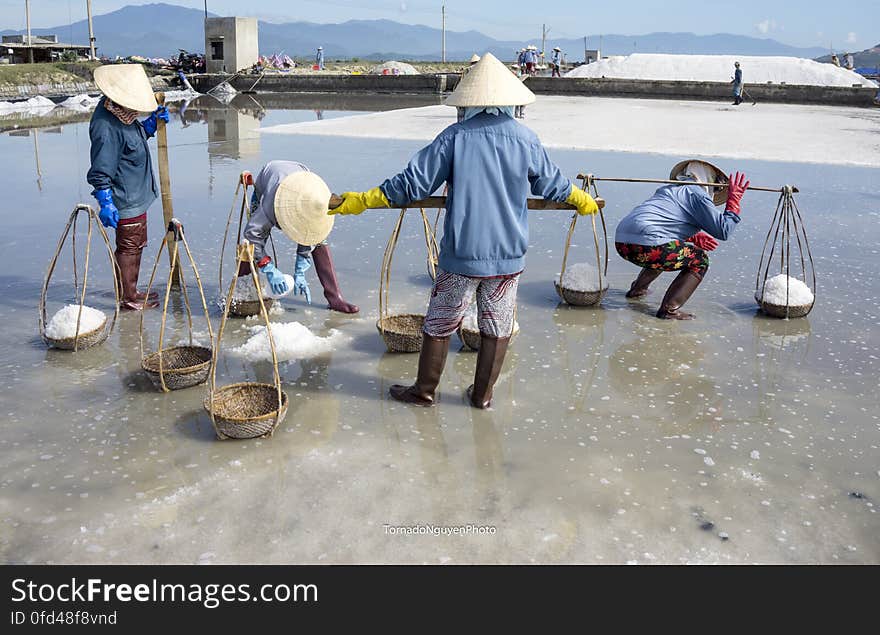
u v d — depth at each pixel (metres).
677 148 14.69
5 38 40.12
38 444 3.80
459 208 3.89
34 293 6.10
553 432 4.01
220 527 3.15
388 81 33.56
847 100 29.55
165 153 5.96
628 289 6.46
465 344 5.07
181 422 4.05
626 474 3.61
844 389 4.57
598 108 25.67
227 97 30.44
